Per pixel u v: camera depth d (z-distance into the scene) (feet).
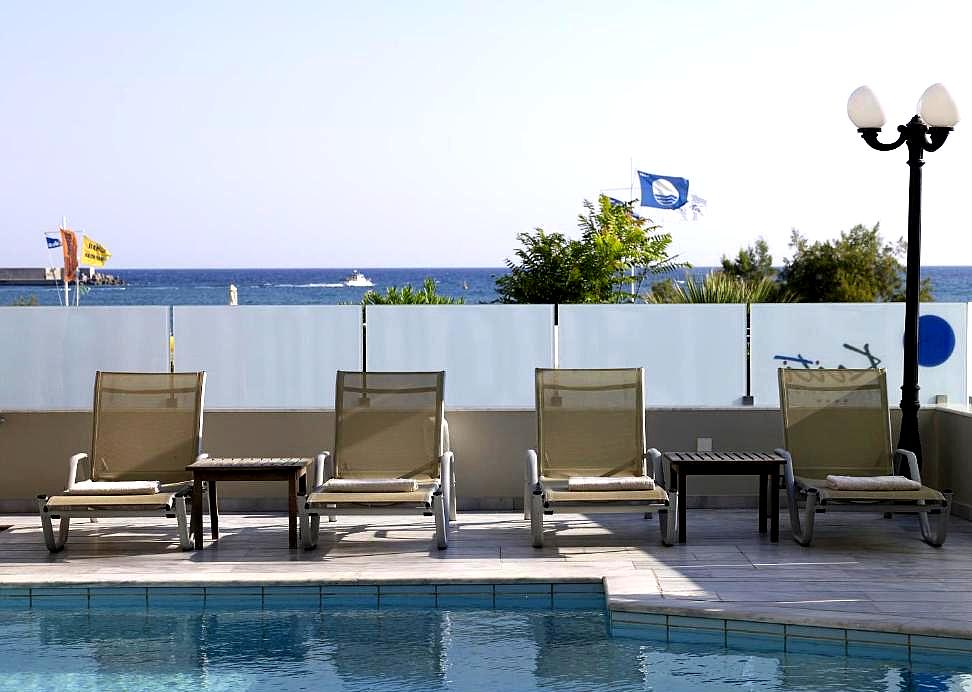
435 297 57.06
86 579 19.20
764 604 17.22
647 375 31.94
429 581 19.01
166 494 21.44
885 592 18.02
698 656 16.21
